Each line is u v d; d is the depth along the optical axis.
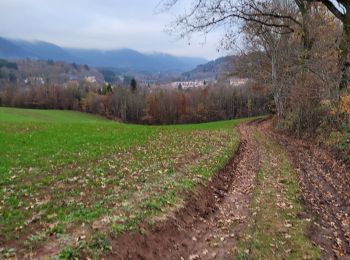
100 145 24.05
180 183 13.70
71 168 16.25
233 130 46.81
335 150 22.88
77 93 123.44
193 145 27.22
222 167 18.72
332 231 10.34
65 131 30.98
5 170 15.01
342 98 23.17
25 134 27.14
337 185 15.70
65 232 8.35
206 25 16.75
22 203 10.69
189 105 119.38
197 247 9.26
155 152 22.58
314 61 27.91
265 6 18.95
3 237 8.11
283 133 40.25
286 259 8.45
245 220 11.05
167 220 10.08
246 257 8.53
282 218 11.09
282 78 44.47
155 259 8.36
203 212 11.85
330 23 27.28
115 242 8.15
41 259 7.01
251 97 115.06
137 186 13.29
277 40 43.88
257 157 23.78
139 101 119.38
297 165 20.55
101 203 10.84
